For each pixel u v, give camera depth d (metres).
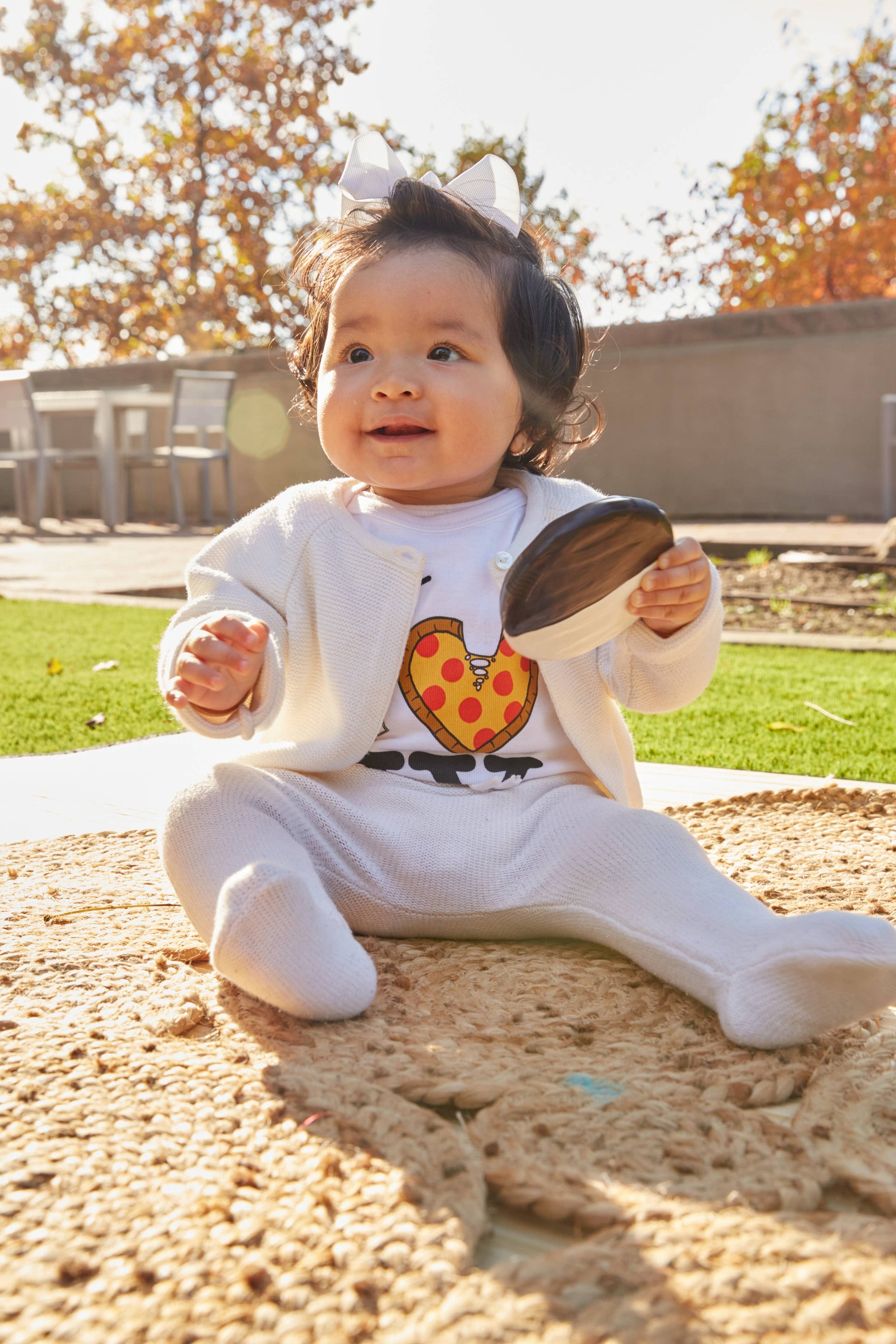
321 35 19.66
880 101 18.05
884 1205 0.87
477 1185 0.88
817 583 6.66
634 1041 1.17
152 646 4.67
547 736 1.56
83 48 19.84
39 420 10.84
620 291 17.61
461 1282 0.77
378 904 1.44
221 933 1.17
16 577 7.52
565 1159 0.92
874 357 9.62
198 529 11.18
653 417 10.46
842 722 3.25
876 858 1.83
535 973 1.35
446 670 1.53
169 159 20.23
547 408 1.67
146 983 1.31
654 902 1.29
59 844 1.97
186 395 11.12
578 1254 0.79
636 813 1.40
